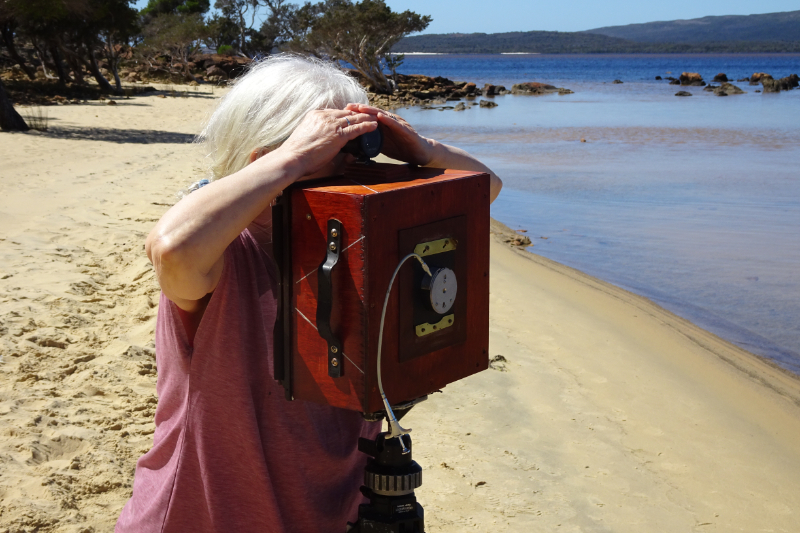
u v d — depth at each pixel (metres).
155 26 59.00
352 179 1.22
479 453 3.75
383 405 1.17
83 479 2.95
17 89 32.94
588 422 4.37
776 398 5.31
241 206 1.12
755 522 3.44
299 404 1.34
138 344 4.56
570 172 18.55
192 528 1.34
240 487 1.33
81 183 11.22
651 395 5.03
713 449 4.27
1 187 10.41
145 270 6.14
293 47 61.31
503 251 9.91
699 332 6.99
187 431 1.31
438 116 40.44
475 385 4.75
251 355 1.31
